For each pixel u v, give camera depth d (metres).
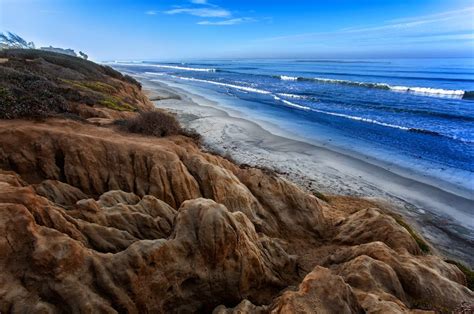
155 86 98.50
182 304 10.63
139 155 17.64
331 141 41.16
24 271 8.23
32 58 54.44
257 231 17.69
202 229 11.15
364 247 14.08
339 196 26.73
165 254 10.23
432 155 36.72
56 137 16.89
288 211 19.94
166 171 17.39
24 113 19.89
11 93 21.70
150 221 12.61
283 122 50.75
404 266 12.39
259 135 42.72
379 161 34.69
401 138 43.06
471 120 53.31
